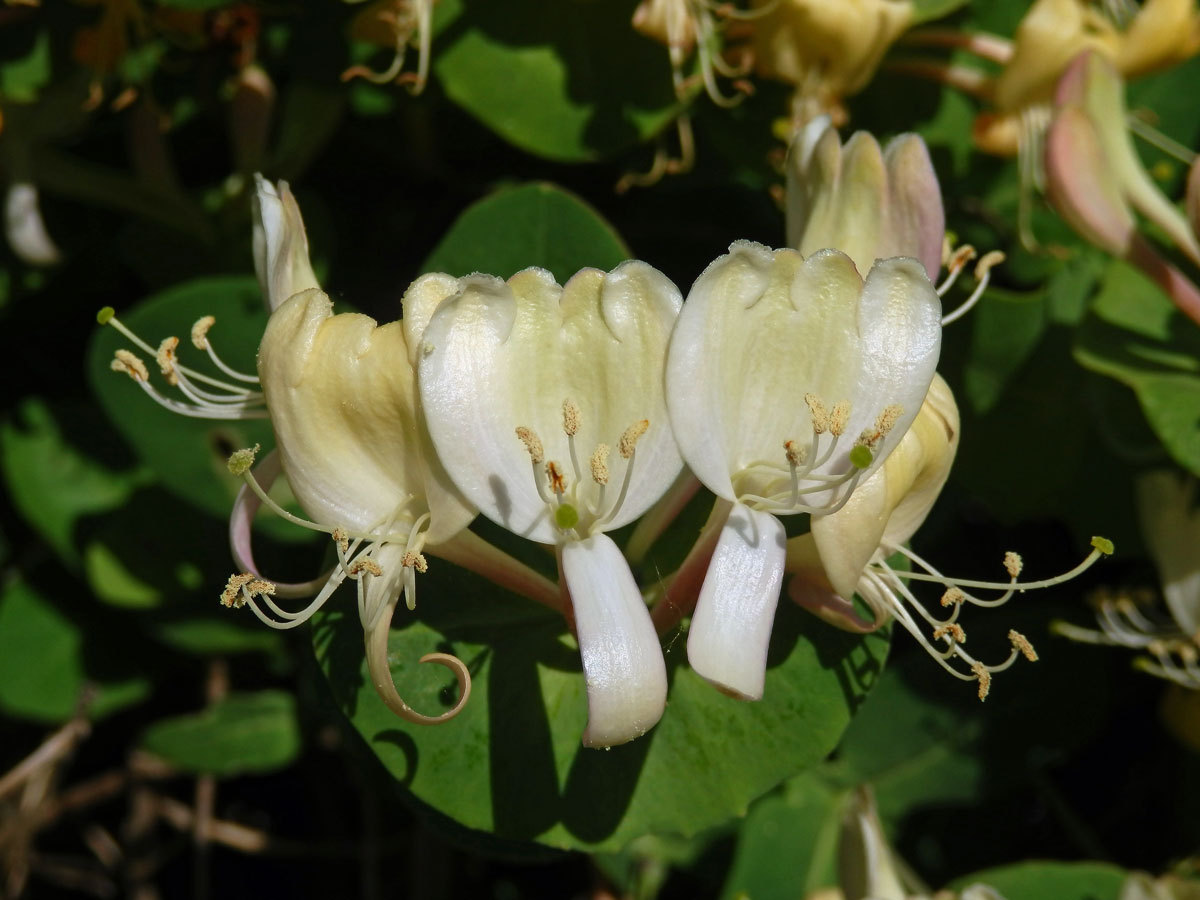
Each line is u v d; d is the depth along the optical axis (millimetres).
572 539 130
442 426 127
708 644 126
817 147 145
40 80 180
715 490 129
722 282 127
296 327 130
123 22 176
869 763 190
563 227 161
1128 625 190
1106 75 171
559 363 130
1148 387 170
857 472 127
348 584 144
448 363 128
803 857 185
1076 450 186
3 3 179
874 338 130
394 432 130
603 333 129
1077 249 192
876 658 145
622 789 143
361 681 143
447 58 176
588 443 131
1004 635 188
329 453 132
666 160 187
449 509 130
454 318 128
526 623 146
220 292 172
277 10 179
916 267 129
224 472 182
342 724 168
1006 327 182
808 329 130
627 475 128
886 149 145
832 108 175
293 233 140
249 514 142
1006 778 189
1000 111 182
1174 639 179
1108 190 171
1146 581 193
